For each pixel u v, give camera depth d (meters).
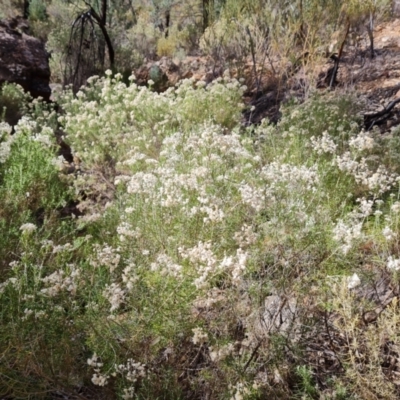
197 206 3.03
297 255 2.49
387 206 3.32
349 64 7.66
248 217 2.99
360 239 2.47
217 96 5.96
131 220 3.20
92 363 2.18
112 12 14.20
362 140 3.58
